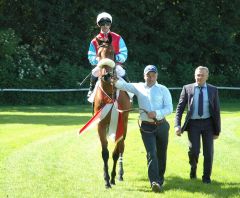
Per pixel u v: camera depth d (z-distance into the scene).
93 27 29.45
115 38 9.66
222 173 9.62
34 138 13.34
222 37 32.41
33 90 25.62
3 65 25.91
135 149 11.85
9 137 13.46
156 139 8.66
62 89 26.45
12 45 26.00
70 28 29.03
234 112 22.73
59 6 28.47
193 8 31.70
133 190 8.37
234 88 31.83
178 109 9.09
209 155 8.88
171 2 31.75
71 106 25.08
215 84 32.19
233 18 33.31
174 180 9.09
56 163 10.18
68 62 28.98
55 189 8.25
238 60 33.53
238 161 10.75
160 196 7.95
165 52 31.56
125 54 9.67
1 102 25.45
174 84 31.08
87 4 29.48
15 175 9.15
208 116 8.93
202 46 32.66
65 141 12.83
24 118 18.16
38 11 28.05
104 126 8.79
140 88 8.64
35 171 9.46
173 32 31.83
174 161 10.66
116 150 9.00
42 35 28.80
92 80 9.62
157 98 8.58
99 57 9.10
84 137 13.52
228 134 14.58
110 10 29.98
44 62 28.45
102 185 8.60
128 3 30.06
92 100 9.21
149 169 8.30
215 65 33.62
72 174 9.30
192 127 8.97
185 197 7.89
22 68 26.50
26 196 7.83
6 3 28.09
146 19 31.17
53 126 15.84
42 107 24.08
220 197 7.89
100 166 10.04
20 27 28.44
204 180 8.91
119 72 9.40
